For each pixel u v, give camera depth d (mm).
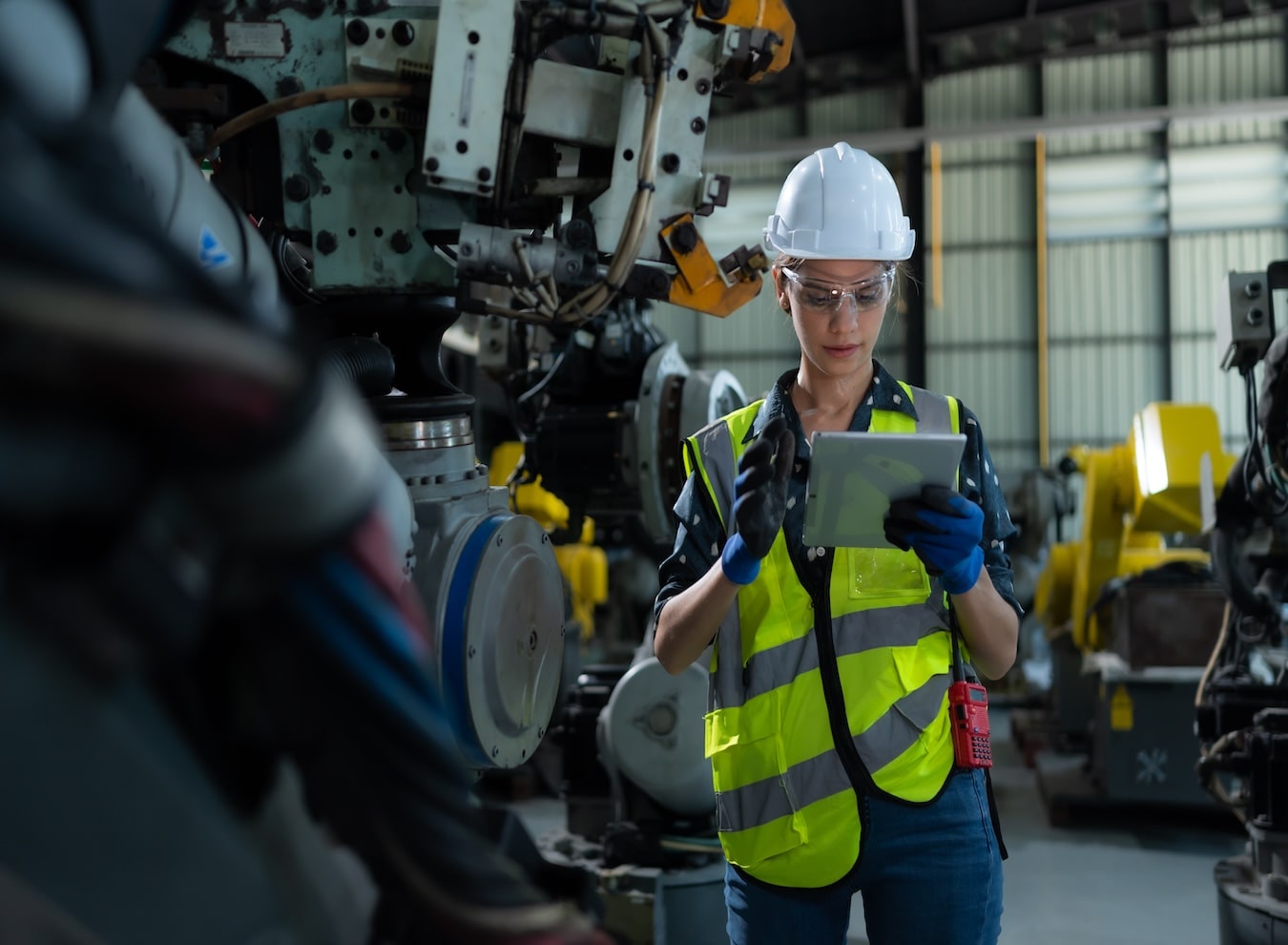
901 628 1375
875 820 1332
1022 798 5238
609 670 3199
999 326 12188
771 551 1411
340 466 410
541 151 1876
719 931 2645
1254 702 2828
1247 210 11602
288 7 1679
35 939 401
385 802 438
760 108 12922
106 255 363
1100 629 4820
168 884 427
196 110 1714
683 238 1833
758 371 12961
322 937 475
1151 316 11867
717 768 1422
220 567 406
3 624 387
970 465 1431
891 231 1417
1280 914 2520
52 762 402
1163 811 4855
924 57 12203
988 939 1349
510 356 3365
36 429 366
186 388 366
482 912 447
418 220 1735
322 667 426
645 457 2730
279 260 1978
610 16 1641
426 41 1669
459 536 1686
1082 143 11953
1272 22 11438
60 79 521
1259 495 2729
